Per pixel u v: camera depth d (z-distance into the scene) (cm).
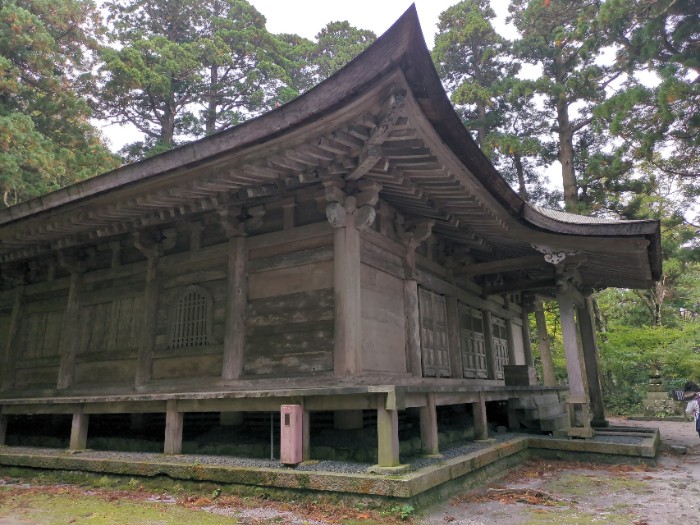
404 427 873
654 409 2042
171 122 2988
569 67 2138
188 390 789
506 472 753
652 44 1450
